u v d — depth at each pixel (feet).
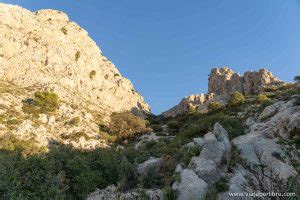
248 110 173.88
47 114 242.17
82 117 269.44
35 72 321.73
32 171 58.18
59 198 53.93
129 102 437.58
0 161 61.21
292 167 57.67
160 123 352.28
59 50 381.60
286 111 88.48
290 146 71.41
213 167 57.26
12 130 188.44
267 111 113.91
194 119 268.00
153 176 62.44
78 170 65.98
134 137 261.65
